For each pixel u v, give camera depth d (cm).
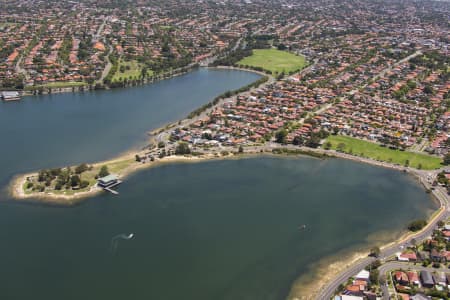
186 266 19238
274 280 18450
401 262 18862
